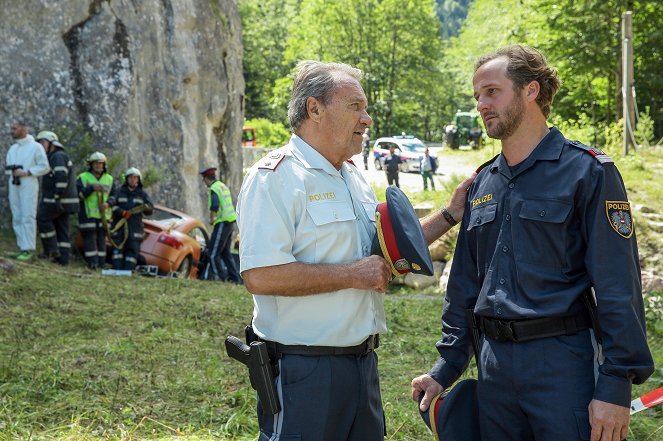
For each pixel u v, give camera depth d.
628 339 2.85
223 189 14.51
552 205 2.98
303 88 3.19
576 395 2.93
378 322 3.30
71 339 7.52
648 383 6.07
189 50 17.02
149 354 7.02
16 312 8.54
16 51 14.31
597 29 27.20
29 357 6.73
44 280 10.14
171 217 14.27
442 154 45.19
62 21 14.70
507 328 3.04
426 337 8.12
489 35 45.78
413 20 65.50
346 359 3.17
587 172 2.96
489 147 21.16
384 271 3.10
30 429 5.03
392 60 66.81
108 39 15.10
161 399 5.80
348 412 3.18
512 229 3.06
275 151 3.21
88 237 12.65
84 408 5.46
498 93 3.11
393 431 5.15
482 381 3.16
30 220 12.15
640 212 13.11
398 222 3.14
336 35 66.06
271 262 3.03
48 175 12.14
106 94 14.95
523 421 3.08
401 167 36.84
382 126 67.94
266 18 82.06
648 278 11.40
